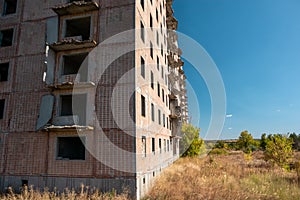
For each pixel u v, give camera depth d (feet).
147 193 38.50
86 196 35.29
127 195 35.88
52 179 41.91
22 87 48.49
